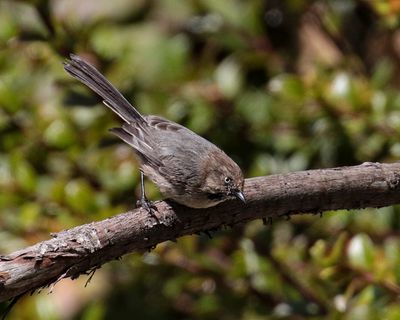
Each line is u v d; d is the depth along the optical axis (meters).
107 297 13.17
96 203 10.99
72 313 13.30
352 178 8.28
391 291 9.68
